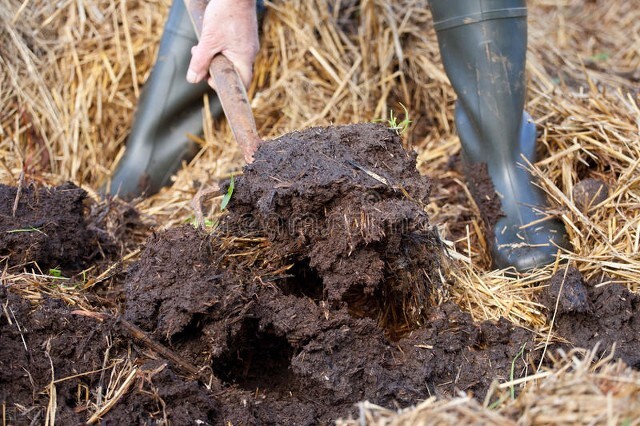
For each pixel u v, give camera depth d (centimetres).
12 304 141
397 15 269
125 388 133
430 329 149
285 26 263
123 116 260
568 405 105
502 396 120
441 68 257
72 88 257
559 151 210
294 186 143
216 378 143
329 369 140
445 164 236
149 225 205
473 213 206
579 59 287
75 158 245
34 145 247
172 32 238
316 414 138
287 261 156
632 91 260
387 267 154
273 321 146
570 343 151
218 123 248
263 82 263
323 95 258
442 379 143
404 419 109
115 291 165
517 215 188
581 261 175
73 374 136
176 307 144
